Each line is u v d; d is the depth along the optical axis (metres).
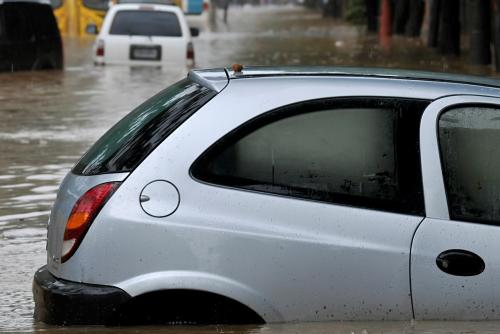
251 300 11.97
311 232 12.06
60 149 30.55
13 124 35.81
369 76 12.87
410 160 12.37
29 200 23.75
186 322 12.13
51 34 55.81
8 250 19.17
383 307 12.05
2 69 53.25
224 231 11.99
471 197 12.35
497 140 12.50
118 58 54.88
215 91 12.63
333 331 11.80
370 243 12.07
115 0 81.19
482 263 12.10
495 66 56.81
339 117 12.48
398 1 96.81
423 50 76.94
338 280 12.02
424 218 12.19
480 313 12.11
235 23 138.50
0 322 13.90
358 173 12.34
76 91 45.94
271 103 12.48
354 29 115.12
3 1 53.38
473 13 60.53
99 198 12.21
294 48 82.44
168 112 12.78
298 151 12.37
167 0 97.38
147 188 12.18
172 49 54.81
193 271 11.97
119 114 38.41
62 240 12.44
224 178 12.24
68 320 12.12
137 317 12.12
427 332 11.70
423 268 12.06
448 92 12.65
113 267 12.04
